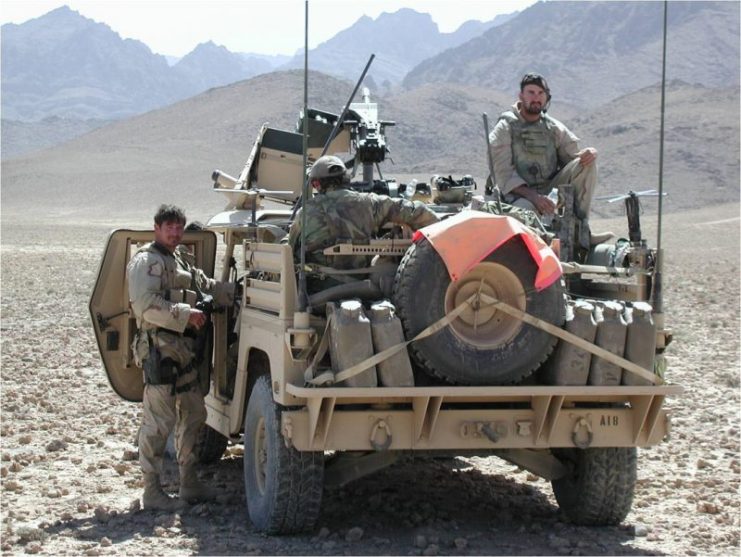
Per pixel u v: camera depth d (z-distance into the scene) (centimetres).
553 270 672
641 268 734
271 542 697
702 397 1317
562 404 698
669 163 16650
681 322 2167
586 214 841
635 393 687
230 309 856
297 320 657
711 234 6756
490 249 655
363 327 646
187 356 795
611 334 686
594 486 738
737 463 953
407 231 750
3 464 920
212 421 870
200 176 15600
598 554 688
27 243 5647
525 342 672
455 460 985
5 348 1662
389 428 667
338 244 709
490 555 680
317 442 659
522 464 741
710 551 700
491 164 872
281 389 668
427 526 745
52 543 698
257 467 730
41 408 1183
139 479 877
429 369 663
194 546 688
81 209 13400
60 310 2245
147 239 881
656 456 995
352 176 923
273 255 714
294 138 991
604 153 17650
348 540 704
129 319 872
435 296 659
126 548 684
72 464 933
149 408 784
